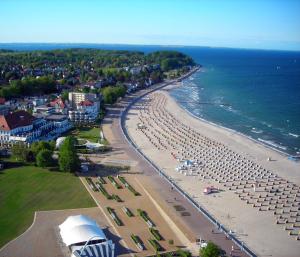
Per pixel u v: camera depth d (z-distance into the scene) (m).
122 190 173.12
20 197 161.62
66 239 126.12
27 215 146.38
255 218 154.75
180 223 145.88
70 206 155.25
